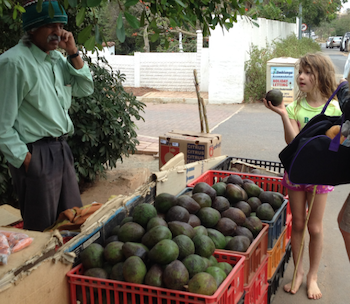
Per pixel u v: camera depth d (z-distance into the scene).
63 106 3.37
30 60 2.95
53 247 2.27
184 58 18.23
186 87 18.52
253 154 8.49
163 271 2.29
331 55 42.75
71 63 3.45
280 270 3.72
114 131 5.59
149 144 9.09
